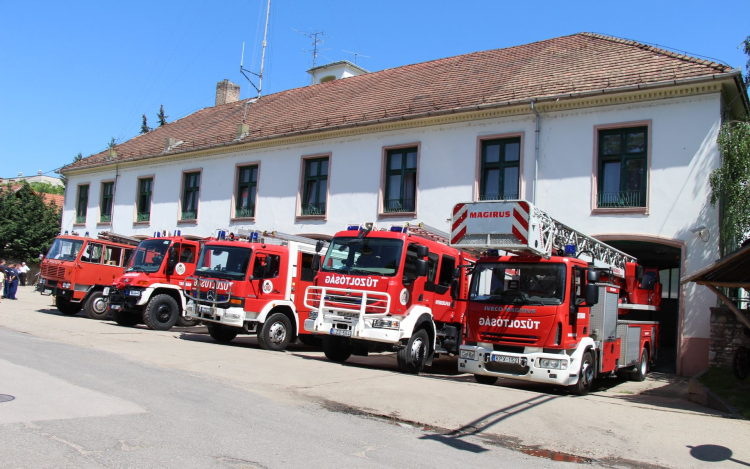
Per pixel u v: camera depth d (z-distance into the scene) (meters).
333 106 22.95
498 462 5.75
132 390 7.47
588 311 10.88
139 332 15.22
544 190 15.93
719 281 10.19
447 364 15.27
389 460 5.44
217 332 14.98
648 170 14.51
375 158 19.45
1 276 23.20
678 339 13.83
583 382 10.22
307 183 21.53
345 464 5.20
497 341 10.45
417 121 18.45
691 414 8.67
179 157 25.92
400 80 23.00
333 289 12.16
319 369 10.76
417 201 18.20
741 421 8.34
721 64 14.32
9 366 8.37
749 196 12.62
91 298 18.77
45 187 67.38
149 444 5.29
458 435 6.71
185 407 6.79
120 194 28.83
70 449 4.98
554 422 7.51
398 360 11.76
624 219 14.70
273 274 14.23
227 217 23.69
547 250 10.49
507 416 7.69
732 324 12.79
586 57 17.89
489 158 17.23
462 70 21.30
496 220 10.33
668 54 15.90
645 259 18.52
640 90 14.58
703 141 13.89
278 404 7.44
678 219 14.02
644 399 10.37
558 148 15.88
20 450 4.85
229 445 5.45
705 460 6.28
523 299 10.34
